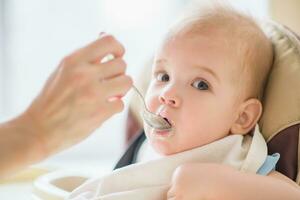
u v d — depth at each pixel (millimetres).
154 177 789
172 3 1836
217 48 802
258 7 1530
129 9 1837
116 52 592
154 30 1838
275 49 897
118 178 800
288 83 846
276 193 681
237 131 839
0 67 1842
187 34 818
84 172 1020
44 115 548
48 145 551
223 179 686
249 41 834
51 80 562
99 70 559
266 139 848
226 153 801
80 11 1837
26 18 1839
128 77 587
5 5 1830
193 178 691
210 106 789
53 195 857
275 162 789
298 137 816
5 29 1837
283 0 1367
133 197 763
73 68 549
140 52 1833
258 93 865
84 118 554
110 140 1871
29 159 543
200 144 802
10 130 541
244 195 675
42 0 1832
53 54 1847
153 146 810
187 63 799
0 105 1845
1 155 526
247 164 776
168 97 782
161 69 834
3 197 1364
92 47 571
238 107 829
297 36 913
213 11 855
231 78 809
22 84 1854
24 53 1848
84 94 544
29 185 1476
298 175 807
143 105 826
